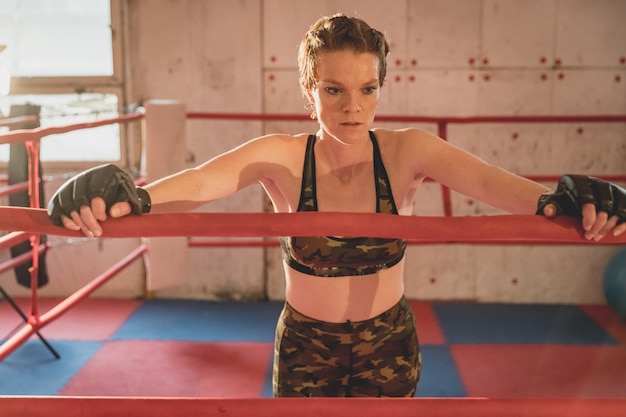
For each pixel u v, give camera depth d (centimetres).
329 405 111
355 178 158
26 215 115
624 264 423
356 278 157
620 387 333
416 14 452
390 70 459
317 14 454
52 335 409
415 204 475
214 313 455
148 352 383
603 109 455
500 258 477
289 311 167
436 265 480
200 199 144
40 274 373
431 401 111
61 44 461
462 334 416
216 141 470
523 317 448
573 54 451
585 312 456
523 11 449
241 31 457
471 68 456
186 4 456
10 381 341
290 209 162
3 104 455
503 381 342
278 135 161
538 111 457
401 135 158
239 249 479
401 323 165
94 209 111
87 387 334
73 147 473
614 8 446
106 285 486
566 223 114
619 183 463
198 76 462
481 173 143
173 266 414
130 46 461
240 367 362
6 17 457
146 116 377
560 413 110
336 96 135
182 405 111
